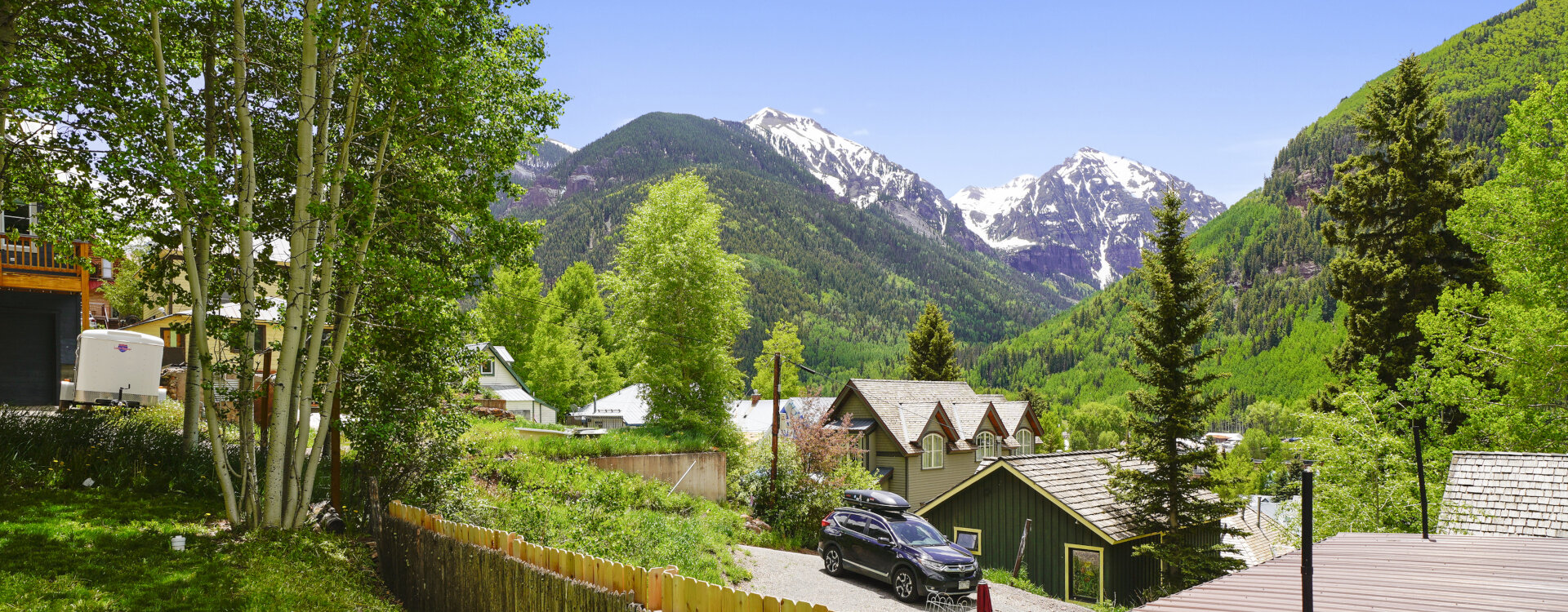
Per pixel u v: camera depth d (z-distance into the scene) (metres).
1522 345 23.28
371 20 12.11
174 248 13.22
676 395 35.94
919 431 39.19
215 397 12.73
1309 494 6.07
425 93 12.36
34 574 8.82
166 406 20.55
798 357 77.75
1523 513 15.23
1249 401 137.75
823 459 29.44
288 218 14.12
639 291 36.25
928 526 18.19
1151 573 24.28
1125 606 21.61
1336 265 31.47
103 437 14.98
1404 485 21.25
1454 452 17.47
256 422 15.49
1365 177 31.20
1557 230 23.67
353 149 14.09
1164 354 23.22
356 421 14.37
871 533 17.88
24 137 11.78
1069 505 22.73
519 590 8.68
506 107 14.30
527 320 59.19
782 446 28.97
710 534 19.14
